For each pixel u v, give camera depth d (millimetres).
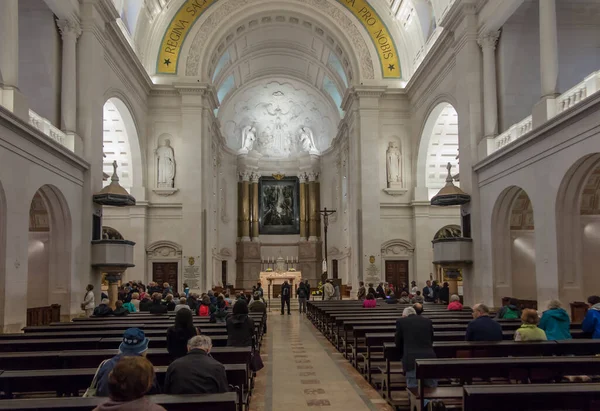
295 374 9742
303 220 38719
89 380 5367
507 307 10773
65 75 16547
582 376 6609
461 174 18797
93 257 17000
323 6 27844
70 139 16328
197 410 3939
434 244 18734
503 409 4121
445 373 5617
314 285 37438
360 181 27219
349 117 29453
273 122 39906
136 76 23641
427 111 24234
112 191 17281
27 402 3918
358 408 7289
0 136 11406
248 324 8180
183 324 6352
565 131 12523
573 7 16969
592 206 13695
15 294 12156
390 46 27797
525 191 14758
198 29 26953
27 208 12805
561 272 13031
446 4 21766
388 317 11984
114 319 11680
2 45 12492
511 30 17594
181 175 26219
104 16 18266
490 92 17484
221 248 36531
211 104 28547
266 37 31984
